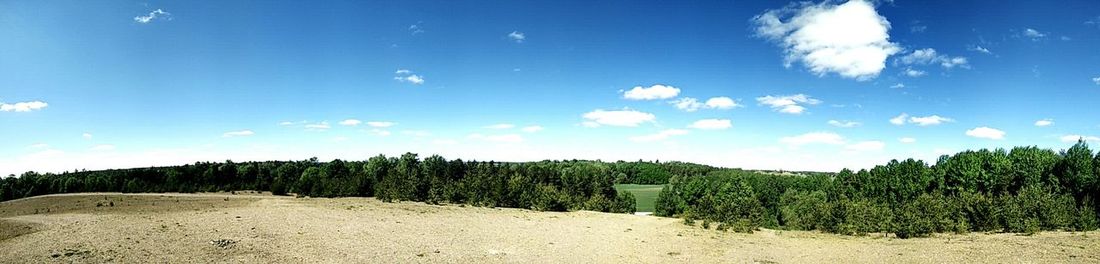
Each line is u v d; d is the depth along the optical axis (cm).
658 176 12181
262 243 2183
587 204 5303
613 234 2833
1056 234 2662
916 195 4353
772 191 6494
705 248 2323
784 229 3419
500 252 2144
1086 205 3180
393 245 2244
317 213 3597
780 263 1944
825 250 2236
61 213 3659
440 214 3888
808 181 7281
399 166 7588
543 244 2392
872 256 2053
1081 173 3528
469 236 2608
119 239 2225
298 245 2170
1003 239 2414
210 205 4416
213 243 2131
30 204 5066
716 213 3781
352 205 4584
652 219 3953
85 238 2245
